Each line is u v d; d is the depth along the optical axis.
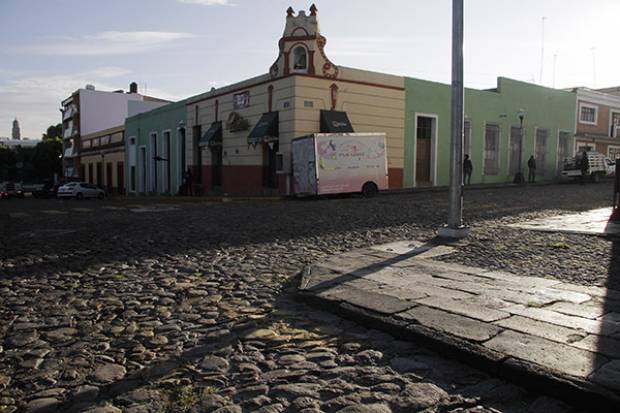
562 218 12.51
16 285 6.31
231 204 19.88
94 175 55.53
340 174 20.47
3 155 81.62
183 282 6.32
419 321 4.25
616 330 3.96
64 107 71.69
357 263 6.89
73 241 9.95
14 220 15.13
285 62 22.94
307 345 4.12
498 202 17.69
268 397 3.24
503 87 31.98
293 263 7.41
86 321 4.86
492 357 3.47
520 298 4.95
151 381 3.52
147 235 10.55
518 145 33.53
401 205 16.78
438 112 28.08
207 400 3.21
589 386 3.00
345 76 23.89
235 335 4.40
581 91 38.28
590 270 6.32
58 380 3.56
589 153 33.50
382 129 25.48
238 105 26.25
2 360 3.92
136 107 48.81
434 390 3.27
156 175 38.09
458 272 6.25
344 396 3.23
